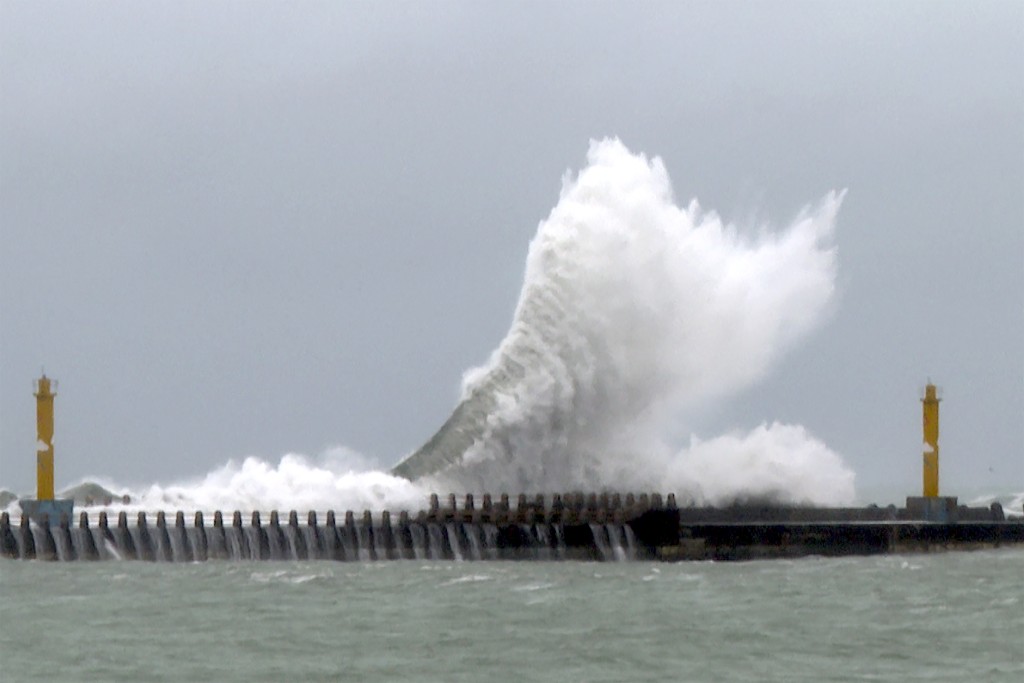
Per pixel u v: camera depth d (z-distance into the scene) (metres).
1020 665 160.12
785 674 155.75
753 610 184.75
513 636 168.75
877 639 170.88
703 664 159.25
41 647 162.62
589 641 167.25
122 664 156.50
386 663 157.75
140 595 187.38
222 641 165.38
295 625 172.50
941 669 158.62
